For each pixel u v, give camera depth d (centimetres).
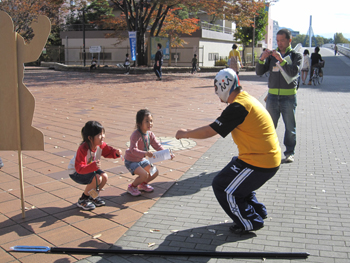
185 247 319
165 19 2964
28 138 361
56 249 309
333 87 1669
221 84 328
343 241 325
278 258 299
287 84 544
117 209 400
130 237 338
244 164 321
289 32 534
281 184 470
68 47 3691
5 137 363
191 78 2255
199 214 386
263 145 315
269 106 564
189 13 3750
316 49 1764
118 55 3522
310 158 584
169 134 759
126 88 1652
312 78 1773
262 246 320
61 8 3366
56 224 363
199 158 592
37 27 344
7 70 350
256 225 340
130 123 873
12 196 435
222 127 312
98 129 385
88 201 402
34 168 543
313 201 414
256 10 2509
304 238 332
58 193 446
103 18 3127
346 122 873
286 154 568
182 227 357
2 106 355
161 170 532
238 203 331
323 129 798
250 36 4022
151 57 2744
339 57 4950
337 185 462
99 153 412
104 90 1573
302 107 1095
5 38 346
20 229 352
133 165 427
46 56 3816
